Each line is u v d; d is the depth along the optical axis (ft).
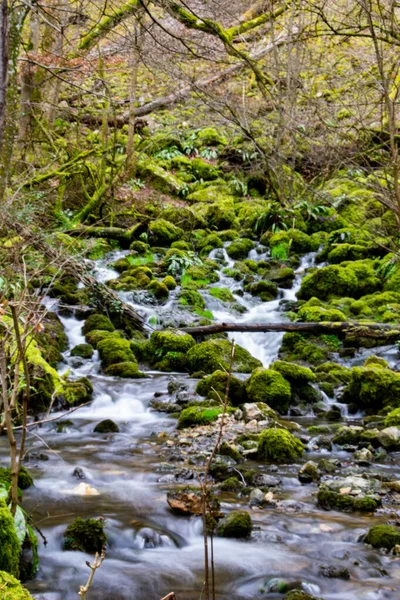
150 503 12.32
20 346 8.47
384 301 32.53
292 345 28.48
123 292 31.96
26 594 6.24
